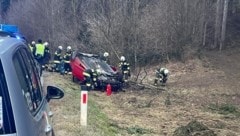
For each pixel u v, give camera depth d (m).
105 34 32.41
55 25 48.94
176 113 15.38
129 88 20.89
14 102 3.47
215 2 46.88
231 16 52.84
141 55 33.72
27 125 3.51
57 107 12.84
